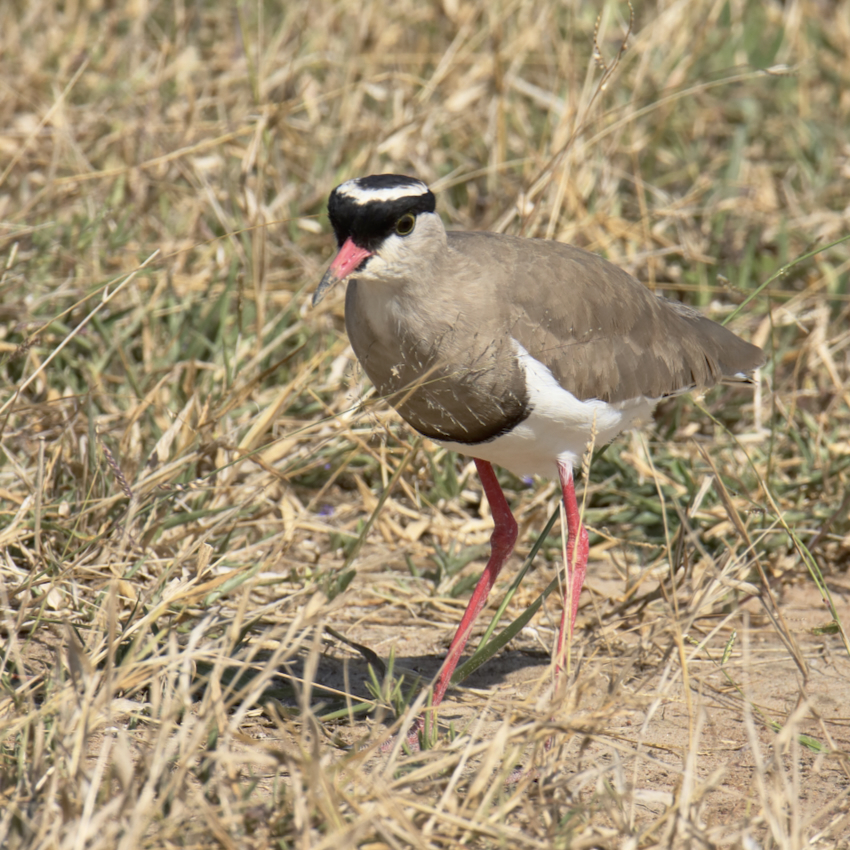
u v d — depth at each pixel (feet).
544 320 27.07
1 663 24.75
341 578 29.73
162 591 27.99
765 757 25.23
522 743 21.83
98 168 45.65
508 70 50.19
